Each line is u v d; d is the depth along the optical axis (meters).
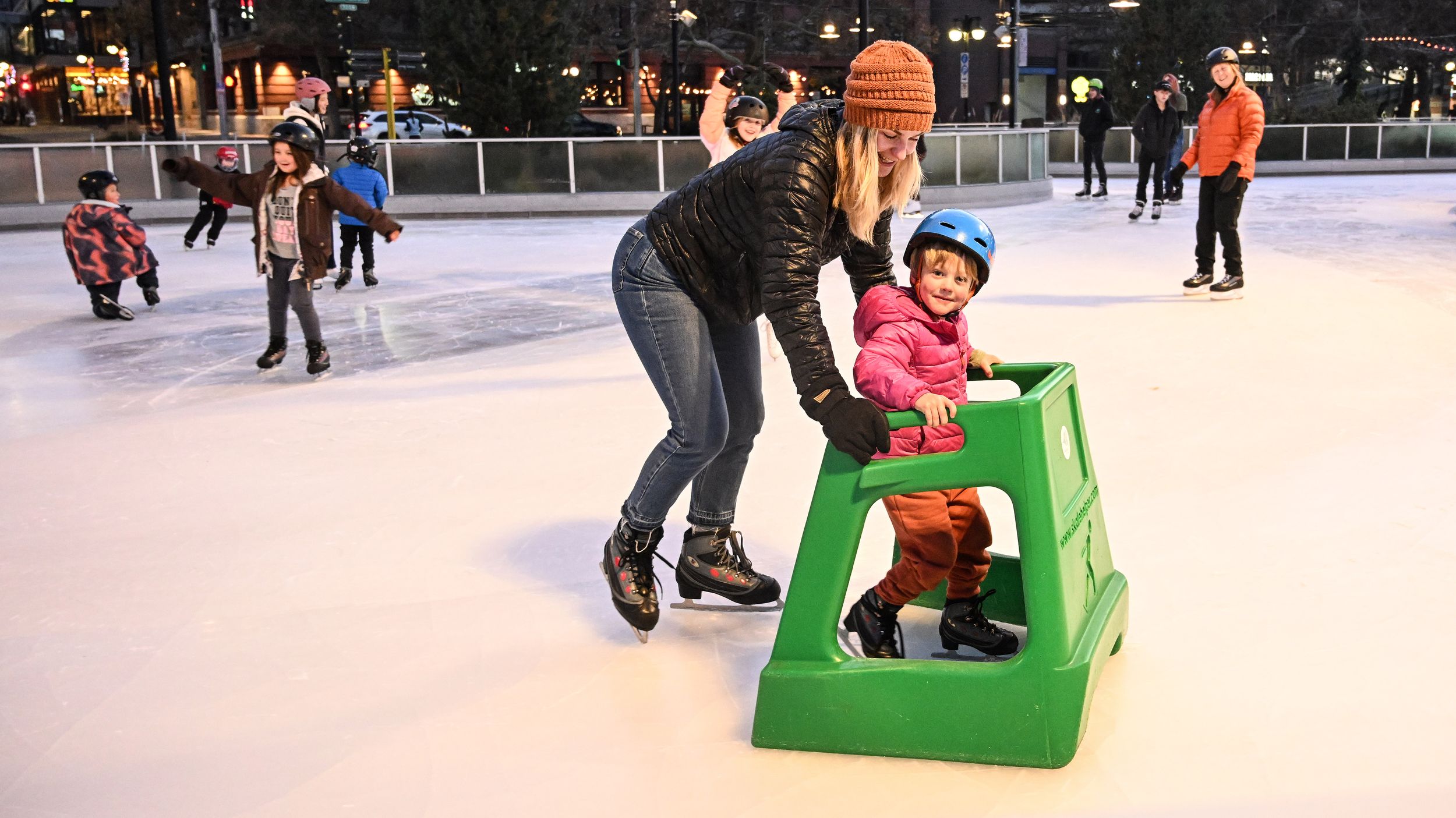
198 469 4.21
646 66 40.16
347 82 28.44
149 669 2.59
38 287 9.49
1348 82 37.34
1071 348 5.91
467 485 3.91
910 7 41.91
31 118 42.66
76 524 3.63
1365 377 5.07
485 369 5.90
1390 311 6.66
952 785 2.02
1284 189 17.70
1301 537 3.17
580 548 3.27
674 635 2.69
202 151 15.50
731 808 1.97
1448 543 3.09
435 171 16.09
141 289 8.82
